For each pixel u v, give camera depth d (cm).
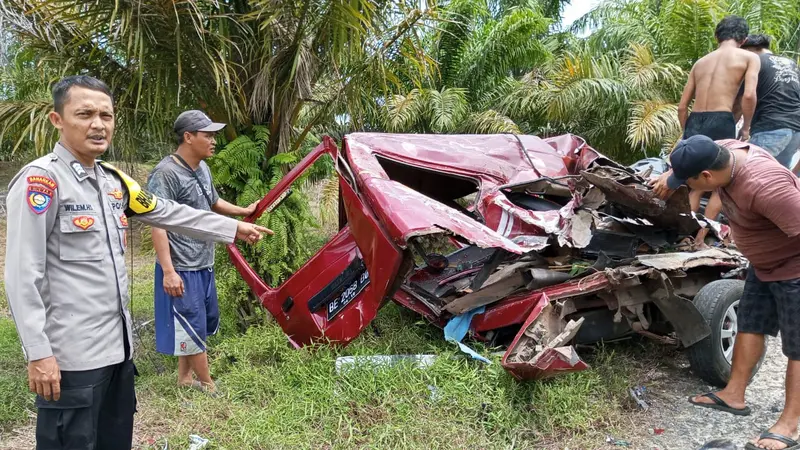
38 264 188
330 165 766
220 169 464
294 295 390
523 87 1022
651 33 1062
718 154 274
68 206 198
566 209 367
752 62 436
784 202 264
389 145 402
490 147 439
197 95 478
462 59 1103
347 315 366
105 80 468
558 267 353
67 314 199
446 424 296
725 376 342
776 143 467
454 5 1029
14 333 486
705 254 367
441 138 439
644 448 291
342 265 374
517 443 291
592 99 897
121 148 501
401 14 487
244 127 509
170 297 348
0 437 324
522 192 418
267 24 432
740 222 288
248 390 351
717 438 299
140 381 387
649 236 377
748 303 312
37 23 437
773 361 396
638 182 358
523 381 313
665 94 894
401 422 300
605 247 365
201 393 355
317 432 302
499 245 302
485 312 358
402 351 384
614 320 333
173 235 344
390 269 321
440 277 411
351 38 462
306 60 495
